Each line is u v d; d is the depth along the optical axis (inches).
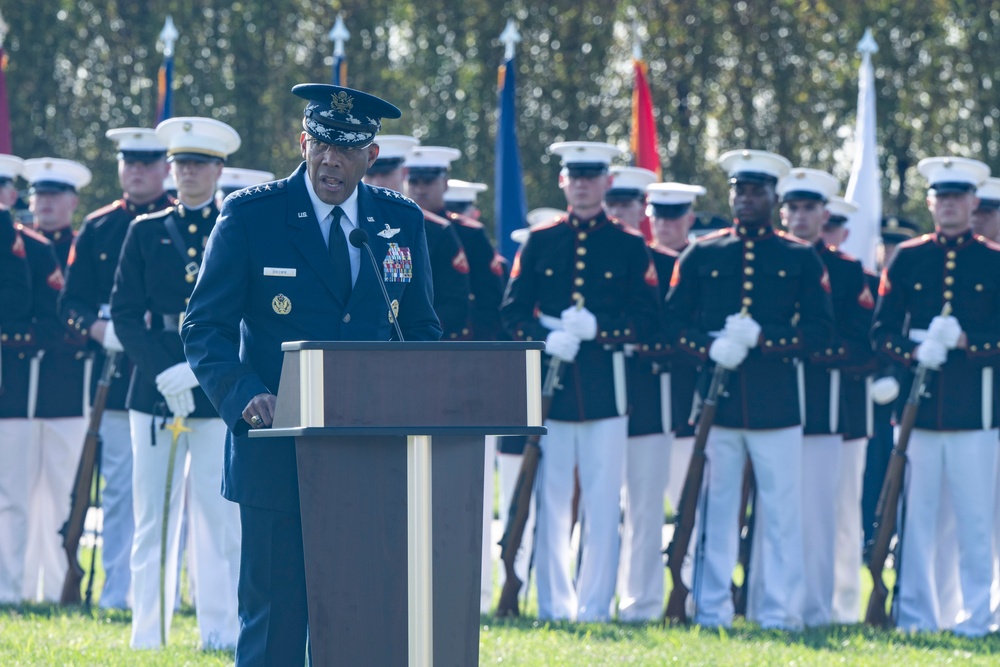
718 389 658.2
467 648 324.2
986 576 662.5
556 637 594.9
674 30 1850.4
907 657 567.2
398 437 319.6
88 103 1887.3
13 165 768.3
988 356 660.1
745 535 693.3
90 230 671.8
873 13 1812.3
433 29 1908.2
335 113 366.9
